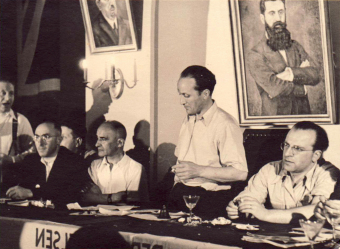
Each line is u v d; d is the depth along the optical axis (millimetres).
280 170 2963
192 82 3332
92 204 3766
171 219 2625
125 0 3643
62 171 3949
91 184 3795
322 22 2916
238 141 3150
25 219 2756
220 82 3260
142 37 3605
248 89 3160
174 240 2090
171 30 3473
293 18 3014
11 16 4262
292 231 2266
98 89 3828
